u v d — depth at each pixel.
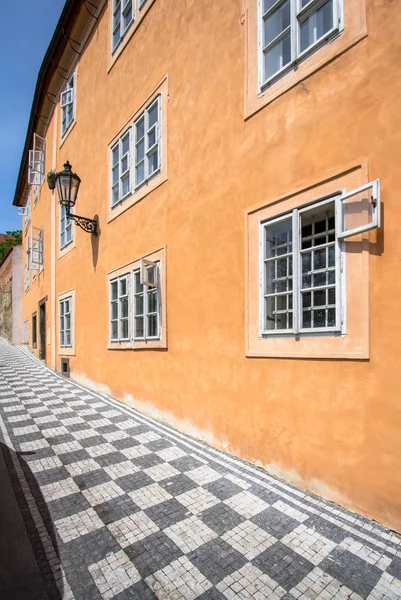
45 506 3.14
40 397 7.39
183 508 3.09
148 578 2.28
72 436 4.95
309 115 3.41
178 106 5.35
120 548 2.57
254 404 3.87
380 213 2.79
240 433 4.05
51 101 11.86
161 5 5.88
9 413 6.14
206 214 4.69
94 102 8.52
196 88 4.97
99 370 7.91
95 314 8.20
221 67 4.53
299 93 3.51
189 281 4.98
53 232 11.77
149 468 3.89
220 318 4.39
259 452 3.79
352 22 3.08
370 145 2.91
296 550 2.53
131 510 3.07
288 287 3.66
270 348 3.69
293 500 3.17
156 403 5.72
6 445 4.60
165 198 5.59
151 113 6.21
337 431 3.05
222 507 3.10
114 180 7.55
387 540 2.61
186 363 4.99
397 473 2.66
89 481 3.61
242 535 2.71
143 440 4.76
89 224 8.32
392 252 2.75
